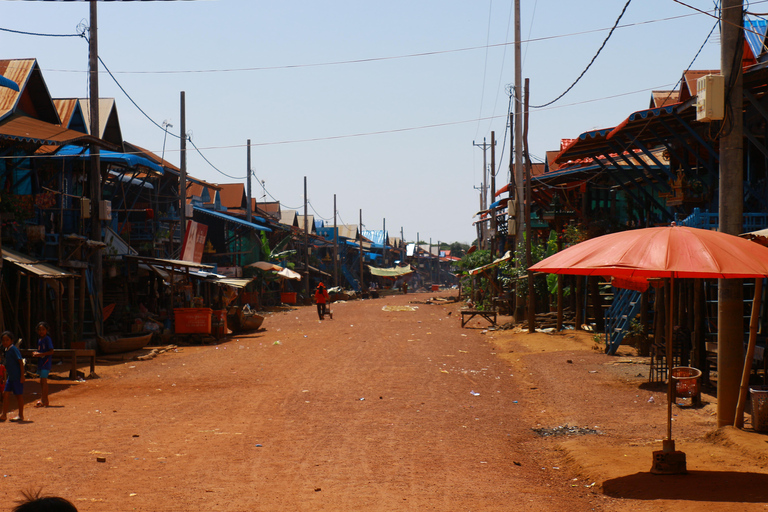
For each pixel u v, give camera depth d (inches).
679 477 282.5
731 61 369.7
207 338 983.0
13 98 873.5
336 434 393.1
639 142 785.6
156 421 427.5
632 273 301.3
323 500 266.5
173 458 333.4
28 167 828.6
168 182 1445.6
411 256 4394.7
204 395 531.2
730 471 291.0
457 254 6289.4
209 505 258.4
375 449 357.4
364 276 3563.0
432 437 387.9
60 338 748.0
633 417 434.6
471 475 308.2
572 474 311.0
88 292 938.1
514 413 459.8
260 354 818.2
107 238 1029.8
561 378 595.5
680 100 804.0
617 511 247.1
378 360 743.1
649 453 335.6
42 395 483.2
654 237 277.9
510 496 274.5
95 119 860.6
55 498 82.7
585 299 1015.0
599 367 644.1
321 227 3253.0
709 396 491.2
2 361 517.0
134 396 528.7
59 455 335.9
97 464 319.0
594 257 280.1
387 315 1563.7
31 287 780.0
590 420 429.7
